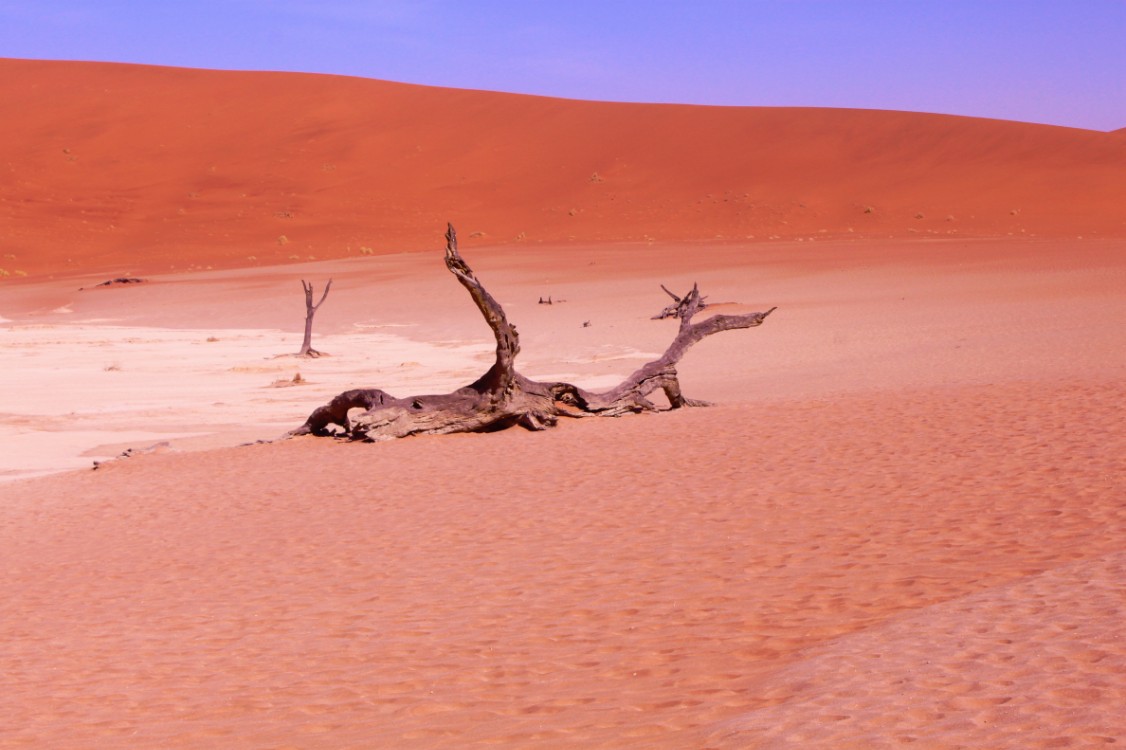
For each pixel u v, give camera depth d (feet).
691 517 36.86
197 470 58.03
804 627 23.43
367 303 184.03
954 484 38.83
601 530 35.94
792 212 301.63
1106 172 312.29
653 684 20.43
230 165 366.84
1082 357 82.28
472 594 29.04
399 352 134.21
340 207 329.72
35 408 91.56
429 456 57.21
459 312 168.14
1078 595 23.36
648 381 71.87
